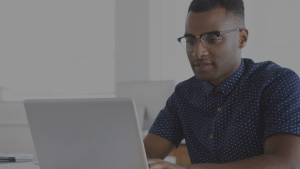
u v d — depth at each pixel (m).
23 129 2.36
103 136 0.93
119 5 4.54
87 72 4.66
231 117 1.29
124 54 4.51
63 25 4.73
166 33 4.36
